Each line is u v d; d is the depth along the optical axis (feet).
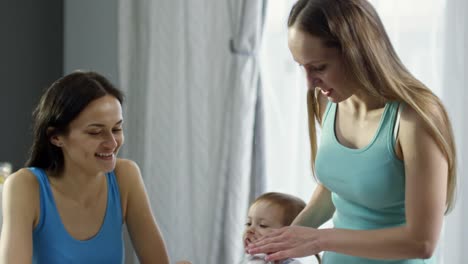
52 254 5.29
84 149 5.04
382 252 4.37
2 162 11.18
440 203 4.28
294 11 4.44
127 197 5.71
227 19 10.15
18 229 5.11
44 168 5.43
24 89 11.31
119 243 5.55
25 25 11.27
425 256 4.31
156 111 10.50
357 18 4.24
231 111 9.92
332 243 4.46
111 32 11.37
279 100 9.99
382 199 4.58
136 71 10.69
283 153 9.98
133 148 10.81
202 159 10.36
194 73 10.33
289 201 6.41
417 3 9.29
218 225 10.05
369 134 4.63
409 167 4.30
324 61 4.32
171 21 10.39
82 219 5.39
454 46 9.16
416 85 4.39
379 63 4.25
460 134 9.19
